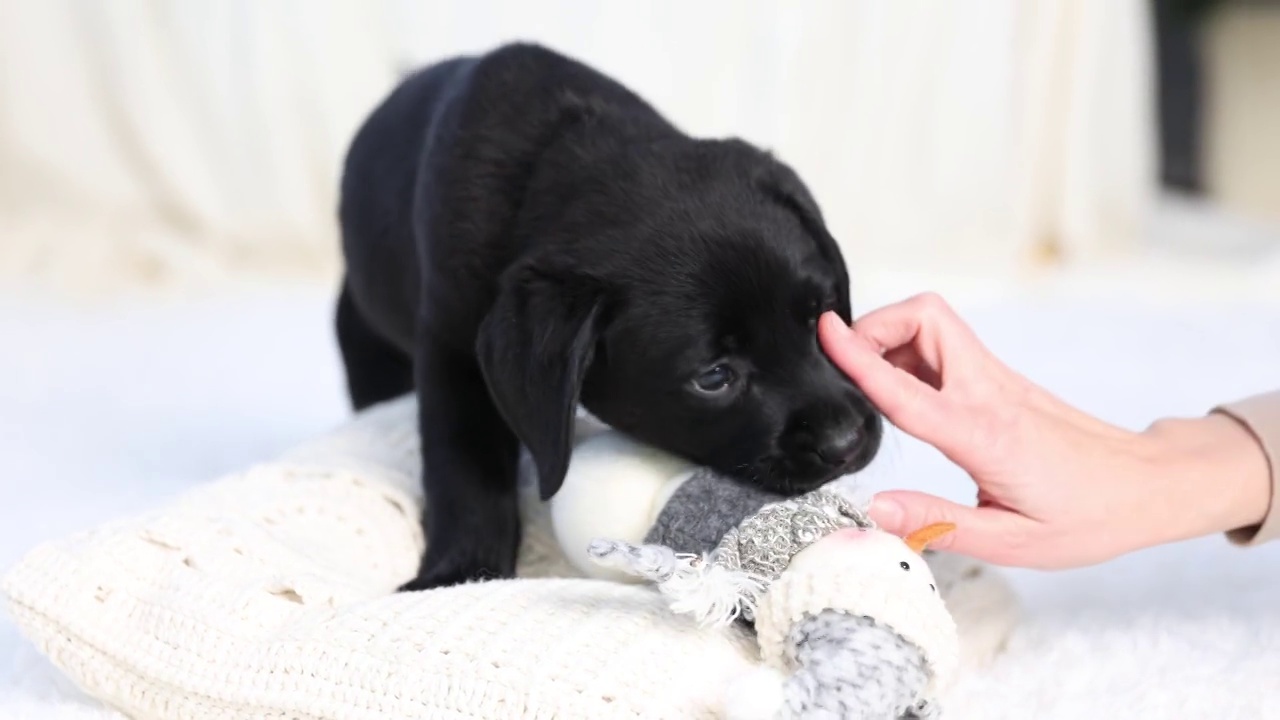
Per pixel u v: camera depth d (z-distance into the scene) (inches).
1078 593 35.7
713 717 28.1
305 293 74.7
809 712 26.6
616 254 33.9
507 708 28.4
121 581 31.3
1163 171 104.1
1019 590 35.6
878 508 30.8
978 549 31.5
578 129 36.3
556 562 35.5
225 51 81.0
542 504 36.0
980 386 32.7
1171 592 35.6
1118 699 31.0
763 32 83.5
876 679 27.1
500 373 33.1
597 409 34.4
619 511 31.9
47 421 50.3
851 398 33.6
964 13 84.4
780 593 28.2
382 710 28.9
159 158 80.9
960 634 32.5
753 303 33.6
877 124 85.3
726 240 33.9
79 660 31.0
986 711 30.9
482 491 35.0
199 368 57.6
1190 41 102.6
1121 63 85.8
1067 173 85.0
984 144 85.7
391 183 39.3
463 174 36.1
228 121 81.5
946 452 31.4
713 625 28.8
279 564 31.8
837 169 85.6
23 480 44.3
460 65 39.6
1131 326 63.3
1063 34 84.2
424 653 29.2
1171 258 82.4
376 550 34.4
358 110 82.2
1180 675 31.8
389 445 37.6
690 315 33.5
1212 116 102.3
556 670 28.6
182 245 78.6
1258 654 32.5
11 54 80.1
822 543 29.0
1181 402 50.7
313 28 80.8
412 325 39.3
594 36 82.2
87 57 81.0
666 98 83.4
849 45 84.6
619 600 30.1
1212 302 69.4
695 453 33.9
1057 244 86.0
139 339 63.2
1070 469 31.5
